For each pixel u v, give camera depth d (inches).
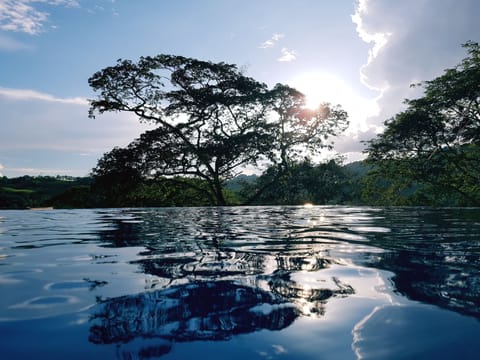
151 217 343.3
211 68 812.0
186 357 42.6
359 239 158.4
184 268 94.4
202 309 60.2
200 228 220.2
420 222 256.5
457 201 927.0
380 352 43.7
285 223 253.0
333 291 71.1
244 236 173.6
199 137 852.0
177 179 1004.6
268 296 67.8
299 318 55.6
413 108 816.9
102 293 70.7
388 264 99.1
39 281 81.0
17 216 366.9
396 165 891.4
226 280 80.7
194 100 824.9
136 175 776.3
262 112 907.4
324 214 374.0
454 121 776.3
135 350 44.6
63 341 47.5
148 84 792.3
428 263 100.3
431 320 54.6
